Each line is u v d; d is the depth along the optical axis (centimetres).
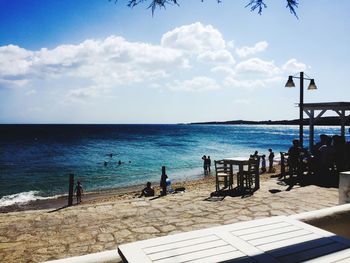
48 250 557
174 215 764
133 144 7738
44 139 10325
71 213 803
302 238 305
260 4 358
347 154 1309
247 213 767
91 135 13238
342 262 254
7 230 670
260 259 260
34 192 2239
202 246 287
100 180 2689
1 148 6875
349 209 412
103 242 592
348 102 1548
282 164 1427
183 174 2900
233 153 5106
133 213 789
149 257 264
